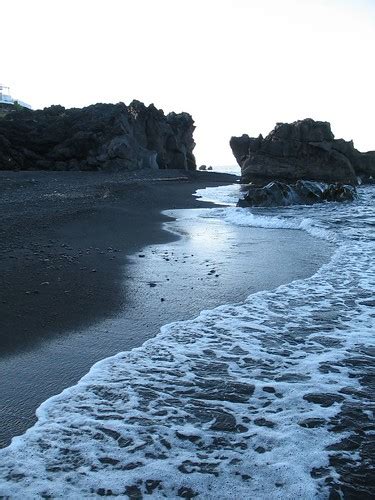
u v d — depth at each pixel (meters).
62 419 4.34
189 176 44.09
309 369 5.38
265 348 6.02
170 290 8.64
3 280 8.95
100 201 21.27
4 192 23.47
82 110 43.78
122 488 3.39
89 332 6.58
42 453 3.81
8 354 5.84
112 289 8.61
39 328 6.69
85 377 5.20
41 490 3.36
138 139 47.25
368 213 21.22
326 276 9.74
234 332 6.58
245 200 24.70
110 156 39.94
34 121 41.84
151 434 4.09
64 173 36.28
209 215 20.62
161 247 12.93
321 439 3.96
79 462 3.69
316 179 41.94
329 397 4.70
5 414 4.46
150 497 3.31
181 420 4.32
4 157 39.06
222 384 5.04
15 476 3.52
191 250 12.56
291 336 6.43
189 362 5.61
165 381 5.12
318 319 7.09
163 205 23.84
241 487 3.39
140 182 31.81
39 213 16.42
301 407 4.52
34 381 5.15
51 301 7.84
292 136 42.88
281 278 9.62
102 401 4.68
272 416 4.36
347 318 7.12
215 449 3.86
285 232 16.20
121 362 5.60
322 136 42.53
